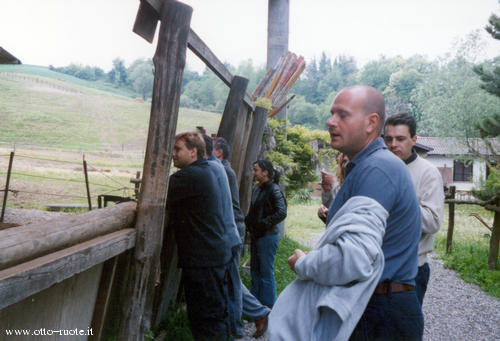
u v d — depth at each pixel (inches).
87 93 4087.1
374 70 5644.7
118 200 311.6
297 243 348.8
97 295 95.0
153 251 95.5
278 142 301.4
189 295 112.0
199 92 5748.0
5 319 67.9
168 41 91.3
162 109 92.7
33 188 729.6
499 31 474.3
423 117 1190.3
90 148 2090.3
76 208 499.5
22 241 60.2
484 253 330.3
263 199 161.8
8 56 366.3
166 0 90.9
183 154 114.2
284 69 298.5
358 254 53.7
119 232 89.1
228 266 115.6
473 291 239.6
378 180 58.7
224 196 115.5
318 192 959.6
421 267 103.4
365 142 64.4
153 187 94.0
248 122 203.2
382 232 56.6
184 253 110.7
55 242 67.5
